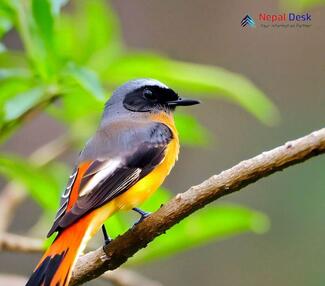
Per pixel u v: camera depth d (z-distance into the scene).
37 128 16.27
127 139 9.19
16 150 16.14
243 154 16.39
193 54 17.47
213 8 17.61
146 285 10.58
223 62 17.39
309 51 17.25
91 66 10.74
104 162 8.82
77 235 7.94
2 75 9.57
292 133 16.62
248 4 17.58
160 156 9.19
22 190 11.19
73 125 11.21
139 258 9.49
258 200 15.50
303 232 15.16
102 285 13.91
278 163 7.47
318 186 15.19
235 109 16.72
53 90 9.55
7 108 9.09
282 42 17.34
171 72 10.46
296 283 14.99
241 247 15.66
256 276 15.38
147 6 17.61
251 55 17.36
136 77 10.62
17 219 15.57
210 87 10.66
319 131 7.41
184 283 15.70
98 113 11.06
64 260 7.70
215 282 15.59
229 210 9.48
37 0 9.48
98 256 8.05
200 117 16.67
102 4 11.05
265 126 16.64
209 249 15.80
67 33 11.17
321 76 17.06
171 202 7.85
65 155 14.16
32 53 9.52
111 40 11.05
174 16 17.59
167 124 10.00
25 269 15.55
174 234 9.41
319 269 14.96
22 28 9.67
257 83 17.23
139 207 9.61
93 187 8.48
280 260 15.23
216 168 16.30
